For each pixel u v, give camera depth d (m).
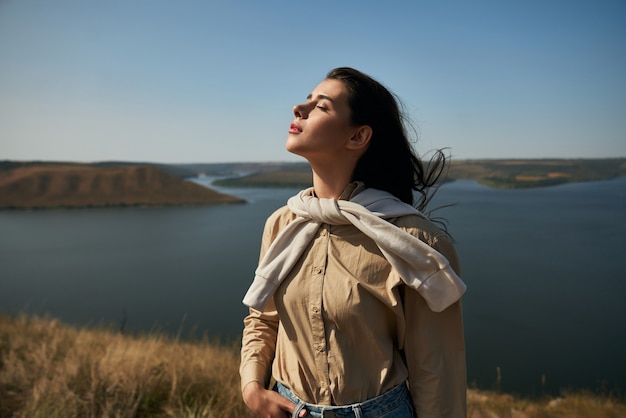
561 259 43.06
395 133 1.35
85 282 43.22
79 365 3.67
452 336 1.18
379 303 1.15
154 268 50.69
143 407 3.14
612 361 16.59
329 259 1.18
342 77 1.30
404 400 1.19
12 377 3.52
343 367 1.14
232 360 4.79
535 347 18.44
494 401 5.28
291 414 1.20
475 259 43.25
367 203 1.22
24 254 64.12
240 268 49.47
